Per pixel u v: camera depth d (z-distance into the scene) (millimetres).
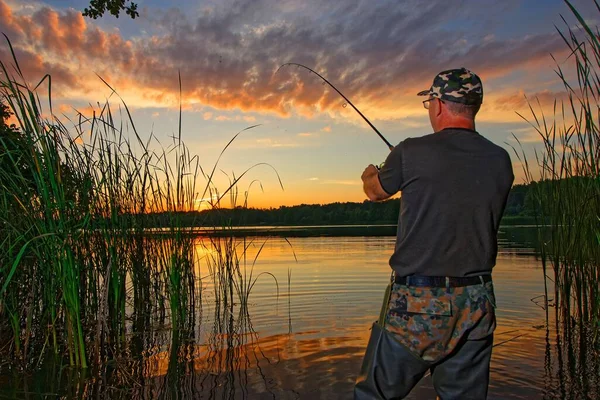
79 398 3432
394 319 2498
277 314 5770
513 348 4359
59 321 5043
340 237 19125
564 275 5246
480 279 2449
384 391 2529
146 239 6016
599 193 4340
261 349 4492
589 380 3607
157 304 6105
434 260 2422
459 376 2490
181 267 5684
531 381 3611
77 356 4172
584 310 5227
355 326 5176
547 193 5570
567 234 5336
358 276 8070
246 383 3678
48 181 4250
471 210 2424
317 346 4527
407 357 2471
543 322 5207
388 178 2541
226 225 6570
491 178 2469
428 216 2434
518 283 7207
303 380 3711
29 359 4305
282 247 13898
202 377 3822
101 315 4750
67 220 4203
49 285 4445
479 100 2588
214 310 6223
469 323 2416
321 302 6309
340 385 3602
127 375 3889
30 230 4266
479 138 2545
